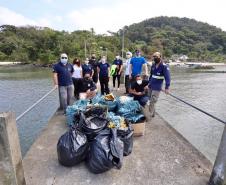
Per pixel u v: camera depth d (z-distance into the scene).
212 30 169.50
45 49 96.31
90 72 7.75
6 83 36.06
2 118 2.20
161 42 134.38
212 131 13.13
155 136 4.44
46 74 52.66
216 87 31.42
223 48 158.00
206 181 2.98
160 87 5.27
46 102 19.92
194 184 2.92
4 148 2.28
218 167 2.78
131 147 3.68
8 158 2.31
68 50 91.00
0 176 2.36
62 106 5.92
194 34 157.38
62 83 5.76
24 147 10.36
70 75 5.87
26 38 107.44
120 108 4.55
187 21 182.88
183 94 25.55
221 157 2.73
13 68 74.88
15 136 2.43
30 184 2.88
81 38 100.50
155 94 5.35
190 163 3.42
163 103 19.77
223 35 162.38
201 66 93.12
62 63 5.69
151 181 2.97
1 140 2.25
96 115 4.00
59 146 3.19
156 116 5.80
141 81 5.66
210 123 14.67
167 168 3.27
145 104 5.60
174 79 43.59
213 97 23.78
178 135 4.52
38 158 3.51
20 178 2.55
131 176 3.06
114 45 93.31
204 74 59.16
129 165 3.33
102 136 3.18
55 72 5.66
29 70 66.12
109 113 4.23
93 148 3.06
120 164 3.01
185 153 3.73
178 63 107.62
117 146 3.04
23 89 29.62
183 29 162.00
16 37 107.88
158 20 176.12
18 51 98.38
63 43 93.50
